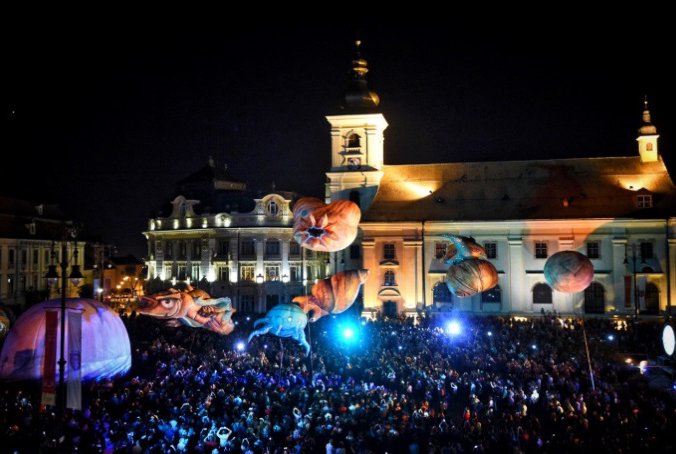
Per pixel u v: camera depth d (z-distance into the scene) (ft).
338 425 99.76
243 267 319.88
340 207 133.39
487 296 227.81
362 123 244.63
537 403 116.47
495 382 124.16
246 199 334.03
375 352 154.10
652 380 132.26
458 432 100.27
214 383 124.26
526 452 92.99
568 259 136.67
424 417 104.22
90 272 375.45
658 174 229.66
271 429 100.32
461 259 149.48
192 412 106.52
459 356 148.97
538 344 157.28
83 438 96.02
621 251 219.20
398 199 240.32
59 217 346.54
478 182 240.12
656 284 217.15
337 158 246.06
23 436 96.84
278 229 317.83
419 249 231.91
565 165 237.86
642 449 91.40
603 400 114.01
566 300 222.07
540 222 224.33
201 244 328.70
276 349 166.20
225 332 159.53
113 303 343.67
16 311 290.97
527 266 225.56
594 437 98.78
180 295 152.25
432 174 244.83
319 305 151.84
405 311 230.48
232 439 94.63
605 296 220.02
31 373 136.67
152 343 178.70
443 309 229.45
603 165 235.40
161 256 349.20
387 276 233.96
